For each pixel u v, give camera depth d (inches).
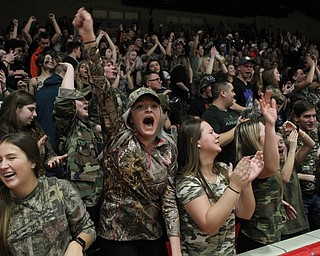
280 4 692.1
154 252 79.7
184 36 514.6
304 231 114.6
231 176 73.9
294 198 114.3
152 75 161.8
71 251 65.7
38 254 64.5
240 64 193.9
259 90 195.8
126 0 572.7
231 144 120.5
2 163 63.2
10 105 91.9
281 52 537.3
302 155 128.8
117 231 77.0
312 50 509.4
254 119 102.0
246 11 663.8
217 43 484.1
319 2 701.3
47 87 124.7
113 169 76.9
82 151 98.6
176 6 607.5
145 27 600.1
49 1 514.3
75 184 95.8
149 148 79.3
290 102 204.5
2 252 64.6
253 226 96.4
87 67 77.8
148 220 77.7
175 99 151.3
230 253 80.8
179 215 80.4
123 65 256.2
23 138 65.4
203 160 81.2
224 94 139.4
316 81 260.5
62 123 98.7
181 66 223.3
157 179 76.9
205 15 651.5
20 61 226.4
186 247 80.0
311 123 141.4
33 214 65.1
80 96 97.9
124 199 76.5
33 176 66.1
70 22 418.0
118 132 78.5
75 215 68.6
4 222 64.4
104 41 264.7
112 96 78.7
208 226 73.2
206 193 79.6
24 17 496.1
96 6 558.9
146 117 77.4
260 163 75.5
